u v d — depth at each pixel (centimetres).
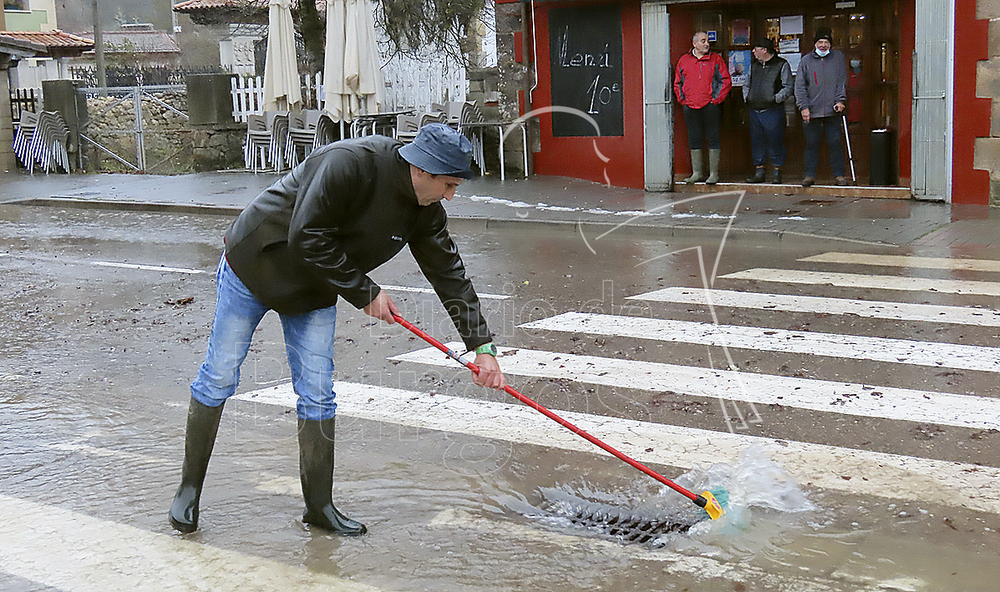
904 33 1288
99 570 376
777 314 758
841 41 1353
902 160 1317
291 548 393
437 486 454
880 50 1327
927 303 772
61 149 2000
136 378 639
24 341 736
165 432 536
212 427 404
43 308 845
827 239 1052
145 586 363
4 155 2038
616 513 425
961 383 581
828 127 1336
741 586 358
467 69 1781
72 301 871
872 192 1312
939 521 407
